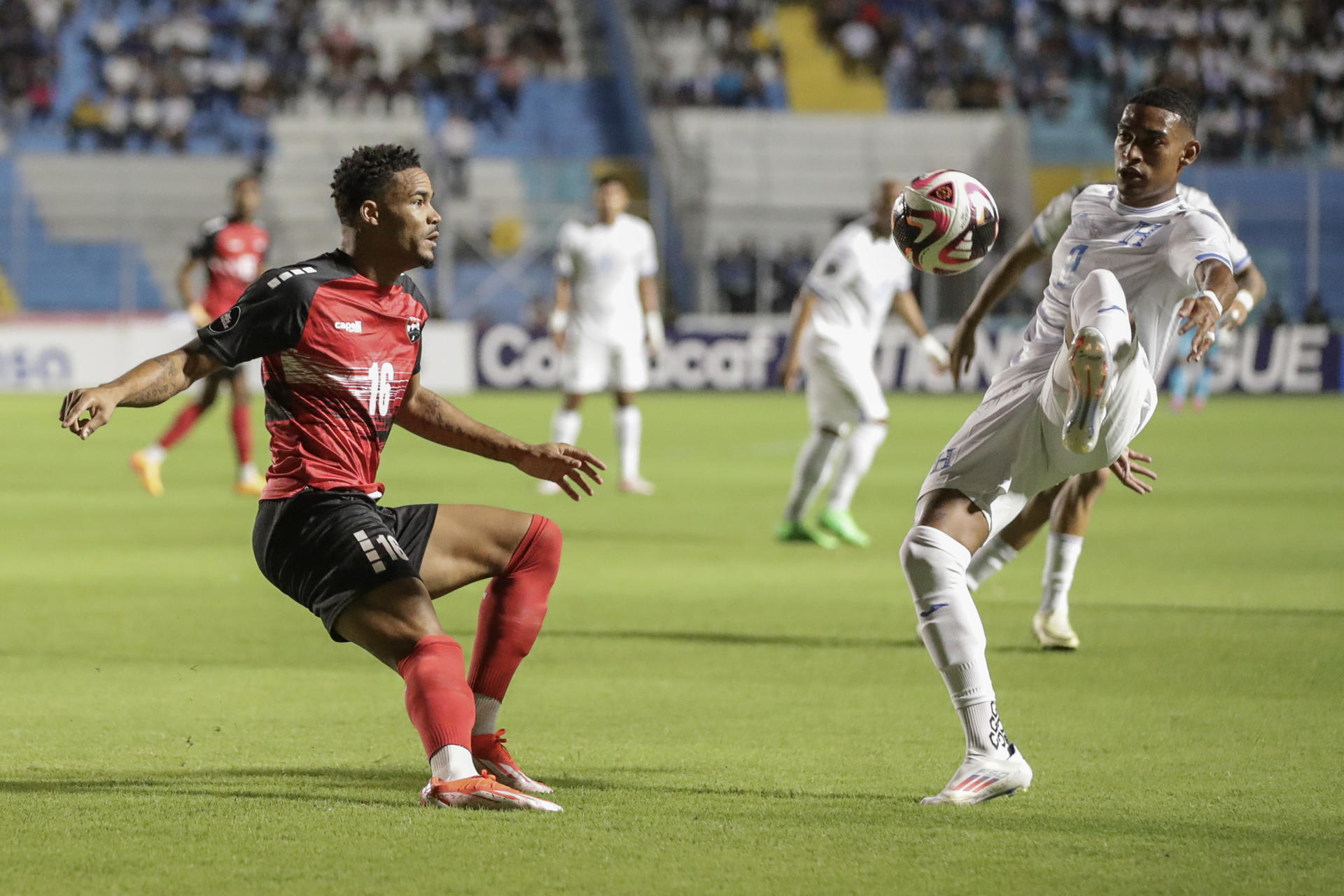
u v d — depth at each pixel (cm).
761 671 2059
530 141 11138
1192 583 2878
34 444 6100
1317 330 9394
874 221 3372
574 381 4494
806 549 3375
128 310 9419
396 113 11044
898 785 1439
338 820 1279
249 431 4403
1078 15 12069
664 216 10125
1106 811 1336
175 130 10625
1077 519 2183
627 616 2505
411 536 1393
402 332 1383
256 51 11300
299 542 1328
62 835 1234
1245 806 1354
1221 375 9388
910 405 8331
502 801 1309
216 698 1864
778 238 9838
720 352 9306
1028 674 2033
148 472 4244
